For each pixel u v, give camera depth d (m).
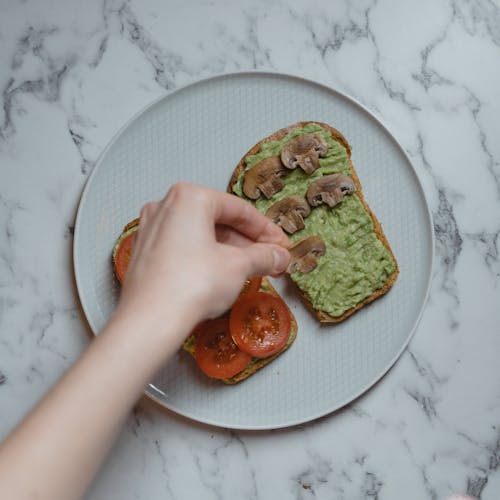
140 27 0.71
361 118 0.69
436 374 0.72
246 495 0.71
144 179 0.68
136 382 0.44
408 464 0.72
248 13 0.72
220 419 0.68
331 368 0.69
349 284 0.67
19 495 0.38
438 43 0.72
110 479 0.70
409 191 0.69
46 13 0.71
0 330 0.70
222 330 0.67
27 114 0.70
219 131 0.69
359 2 0.72
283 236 0.57
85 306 0.67
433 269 0.71
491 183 0.72
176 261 0.47
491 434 0.72
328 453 0.71
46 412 0.41
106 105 0.71
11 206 0.70
